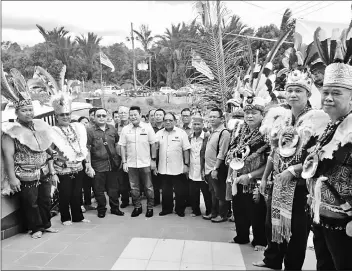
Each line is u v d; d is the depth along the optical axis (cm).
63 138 438
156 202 569
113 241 373
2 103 385
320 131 258
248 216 358
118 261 312
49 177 412
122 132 498
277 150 290
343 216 237
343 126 234
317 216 242
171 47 2200
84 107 819
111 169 498
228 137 438
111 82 2677
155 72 2717
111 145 501
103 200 491
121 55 2764
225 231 418
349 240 240
